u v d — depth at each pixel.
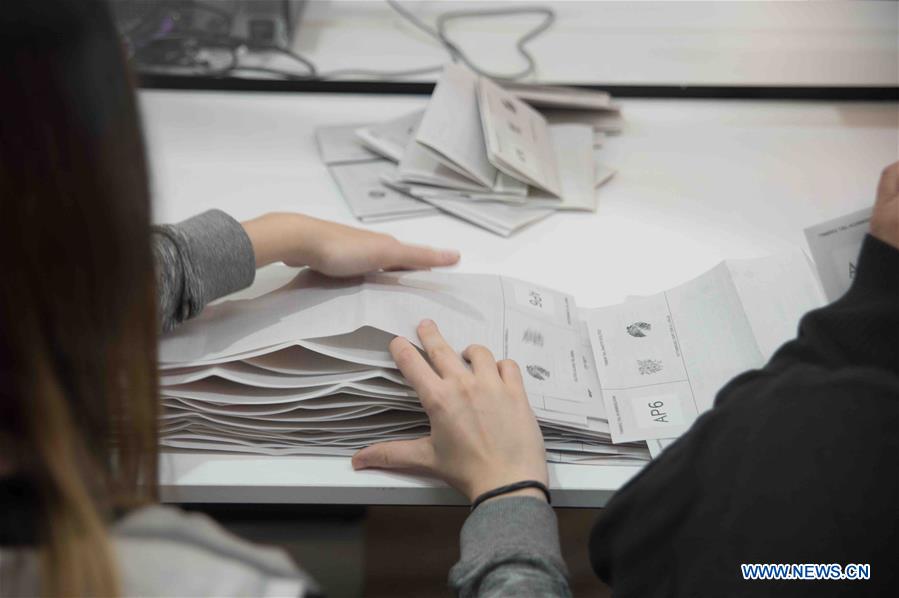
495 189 1.17
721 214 1.18
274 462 0.82
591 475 0.81
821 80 1.45
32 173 0.37
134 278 0.42
